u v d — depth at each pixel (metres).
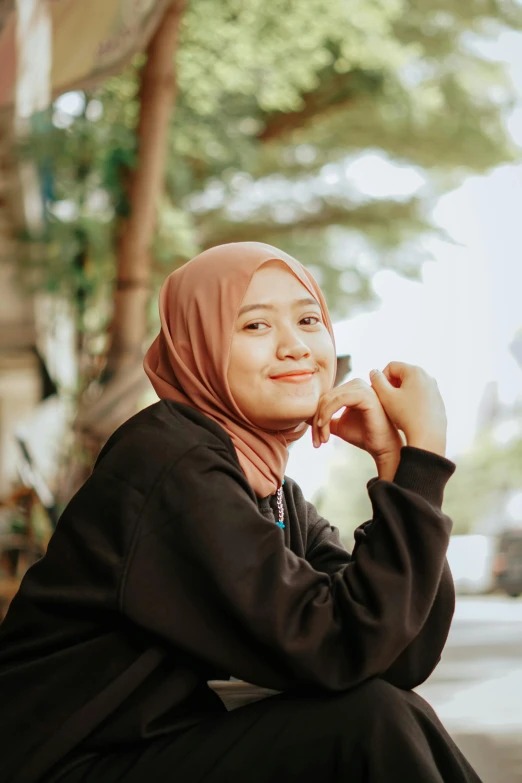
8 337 10.55
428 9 18.92
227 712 1.98
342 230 20.66
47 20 6.03
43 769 1.89
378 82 16.94
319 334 2.20
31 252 10.08
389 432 2.15
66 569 2.02
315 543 2.42
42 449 9.45
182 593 1.94
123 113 10.64
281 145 18.45
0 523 7.86
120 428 2.13
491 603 17.23
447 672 8.76
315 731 1.86
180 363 2.17
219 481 1.99
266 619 1.88
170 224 12.68
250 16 14.77
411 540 1.95
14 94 6.02
